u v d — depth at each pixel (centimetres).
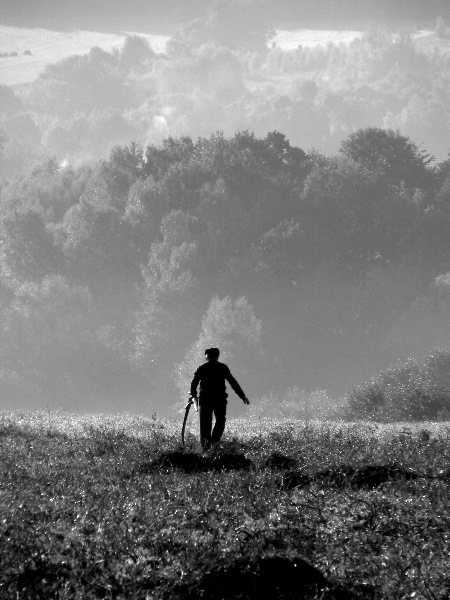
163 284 8231
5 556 522
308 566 522
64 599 469
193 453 1012
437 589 486
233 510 669
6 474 838
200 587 502
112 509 652
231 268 8412
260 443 1088
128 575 503
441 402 3142
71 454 1068
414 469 864
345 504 688
